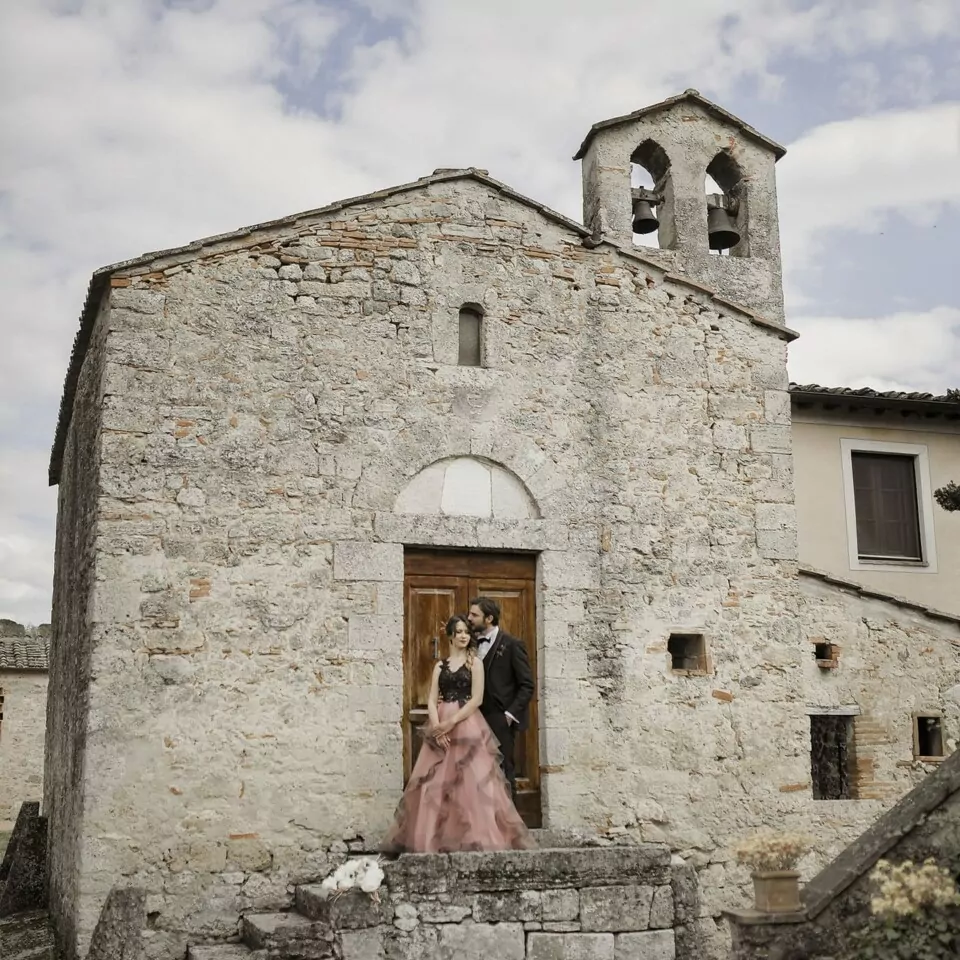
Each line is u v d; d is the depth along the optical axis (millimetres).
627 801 9500
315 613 9055
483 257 10141
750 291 11578
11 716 23297
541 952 7828
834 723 11328
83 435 10312
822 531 13844
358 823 8805
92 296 9406
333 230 9773
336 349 9562
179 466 8984
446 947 7664
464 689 8555
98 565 8633
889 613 11383
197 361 9195
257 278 9484
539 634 9664
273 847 8594
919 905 6082
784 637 10266
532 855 7961
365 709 9000
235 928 8359
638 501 10102
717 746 9844
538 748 9484
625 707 9664
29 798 23047
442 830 8117
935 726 11375
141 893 7488
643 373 10383
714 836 9656
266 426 9258
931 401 14000
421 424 9648
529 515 9820
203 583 8852
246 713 8742
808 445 14078
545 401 10047
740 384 10672
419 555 9586
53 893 10391
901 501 14477
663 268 10602
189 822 8445
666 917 8125
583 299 10359
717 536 10266
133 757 8430
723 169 12188
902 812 6590
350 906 7555
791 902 6535
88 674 8523
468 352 10062
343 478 9352
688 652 10141
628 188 11555
